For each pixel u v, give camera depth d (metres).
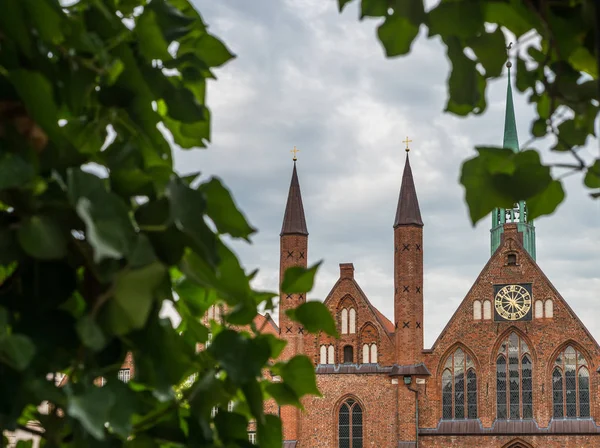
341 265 66.19
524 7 2.71
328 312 2.95
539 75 2.87
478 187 2.77
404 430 62.38
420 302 64.19
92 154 2.61
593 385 60.84
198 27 3.16
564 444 60.28
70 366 2.41
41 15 2.45
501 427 61.38
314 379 3.00
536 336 62.19
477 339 62.94
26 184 2.30
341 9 2.64
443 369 63.09
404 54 2.66
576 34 2.69
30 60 2.50
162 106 3.31
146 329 2.55
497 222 98.62
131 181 2.57
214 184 2.65
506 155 2.75
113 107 2.72
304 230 68.31
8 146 2.38
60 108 2.76
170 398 2.60
